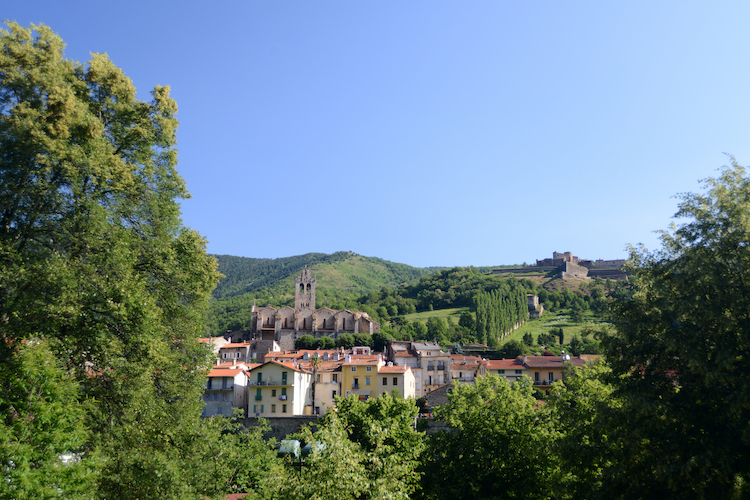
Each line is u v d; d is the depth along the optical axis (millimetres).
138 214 28844
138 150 30531
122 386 23984
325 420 24234
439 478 35656
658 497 23344
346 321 172500
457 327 198375
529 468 34438
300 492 21203
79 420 20016
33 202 24891
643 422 23562
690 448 22062
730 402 21281
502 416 35875
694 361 21547
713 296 24016
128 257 26344
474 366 110250
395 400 49812
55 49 25953
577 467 26891
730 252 23766
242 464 31562
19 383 18250
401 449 40500
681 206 26672
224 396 82375
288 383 83062
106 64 29578
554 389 44969
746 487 19859
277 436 65812
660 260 27781
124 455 22969
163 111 32250
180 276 29281
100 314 24406
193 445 27734
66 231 24891
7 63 23812
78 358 23672
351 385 91188
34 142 23000
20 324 22391
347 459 21344
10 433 16688
